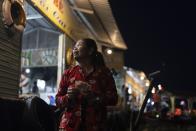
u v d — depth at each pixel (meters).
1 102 4.16
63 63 9.67
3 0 5.52
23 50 11.12
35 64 10.93
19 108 4.39
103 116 3.46
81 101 3.41
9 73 5.65
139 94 28.30
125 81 20.17
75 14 10.79
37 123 4.25
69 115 3.45
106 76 3.51
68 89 3.37
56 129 4.84
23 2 6.30
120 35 13.23
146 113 9.50
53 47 10.79
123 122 9.45
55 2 8.38
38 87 10.96
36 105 4.45
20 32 6.04
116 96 3.47
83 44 3.50
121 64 15.34
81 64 3.55
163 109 13.98
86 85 3.36
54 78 11.21
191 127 12.38
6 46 5.56
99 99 3.37
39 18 8.95
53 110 4.84
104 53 15.19
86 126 3.38
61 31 9.42
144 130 10.05
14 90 5.82
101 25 12.16
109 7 9.93
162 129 11.03
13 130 4.30
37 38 10.91
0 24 5.41
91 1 9.70
